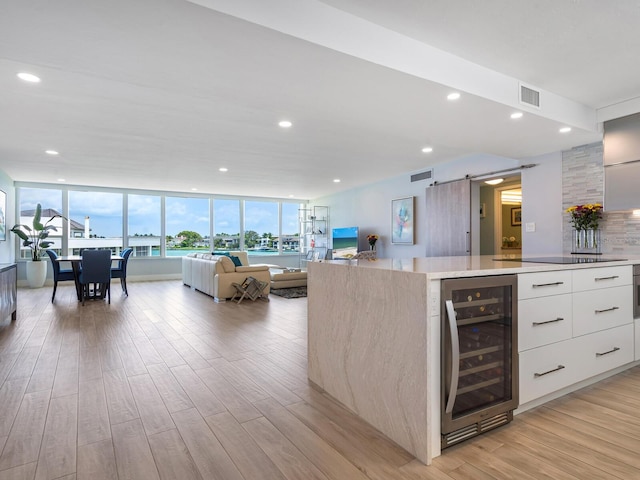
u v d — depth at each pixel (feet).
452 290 5.55
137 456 5.40
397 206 23.52
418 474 5.00
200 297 20.86
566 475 4.93
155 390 7.82
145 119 12.33
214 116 12.07
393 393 5.88
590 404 7.20
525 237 15.35
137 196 29.94
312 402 7.29
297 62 7.04
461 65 8.41
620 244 12.05
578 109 11.10
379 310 6.21
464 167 18.62
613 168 11.34
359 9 6.66
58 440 5.82
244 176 23.49
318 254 33.83
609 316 8.34
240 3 5.62
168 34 6.01
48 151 16.70
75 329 13.25
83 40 6.16
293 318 15.12
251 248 34.86
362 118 10.39
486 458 5.35
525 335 6.58
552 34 7.45
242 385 8.11
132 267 29.58
